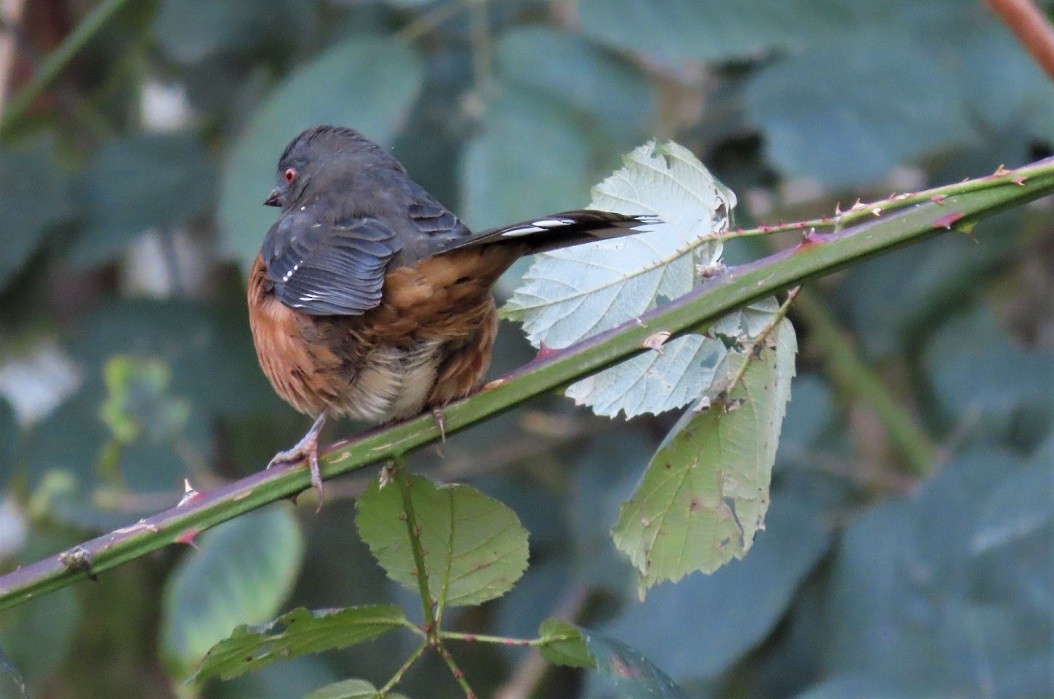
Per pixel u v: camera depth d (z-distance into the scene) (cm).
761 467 555
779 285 506
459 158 1005
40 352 1146
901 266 1003
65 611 926
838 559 866
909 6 994
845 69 923
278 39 1074
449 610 1080
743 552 562
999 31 979
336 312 608
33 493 988
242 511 521
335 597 1082
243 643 490
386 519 504
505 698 1042
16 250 1034
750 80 955
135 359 984
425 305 601
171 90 1206
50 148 1084
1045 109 970
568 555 1082
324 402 677
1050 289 1073
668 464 550
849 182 917
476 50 894
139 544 509
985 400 955
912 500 861
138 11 1173
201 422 1012
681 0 895
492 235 540
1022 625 805
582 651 500
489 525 498
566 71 887
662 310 514
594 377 566
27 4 1192
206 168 1074
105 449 983
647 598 889
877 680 799
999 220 993
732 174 1005
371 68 909
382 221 670
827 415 963
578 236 534
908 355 1013
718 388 548
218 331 1046
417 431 523
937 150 923
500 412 528
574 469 1076
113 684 1067
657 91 968
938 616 823
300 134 857
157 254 1230
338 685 503
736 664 945
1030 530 822
